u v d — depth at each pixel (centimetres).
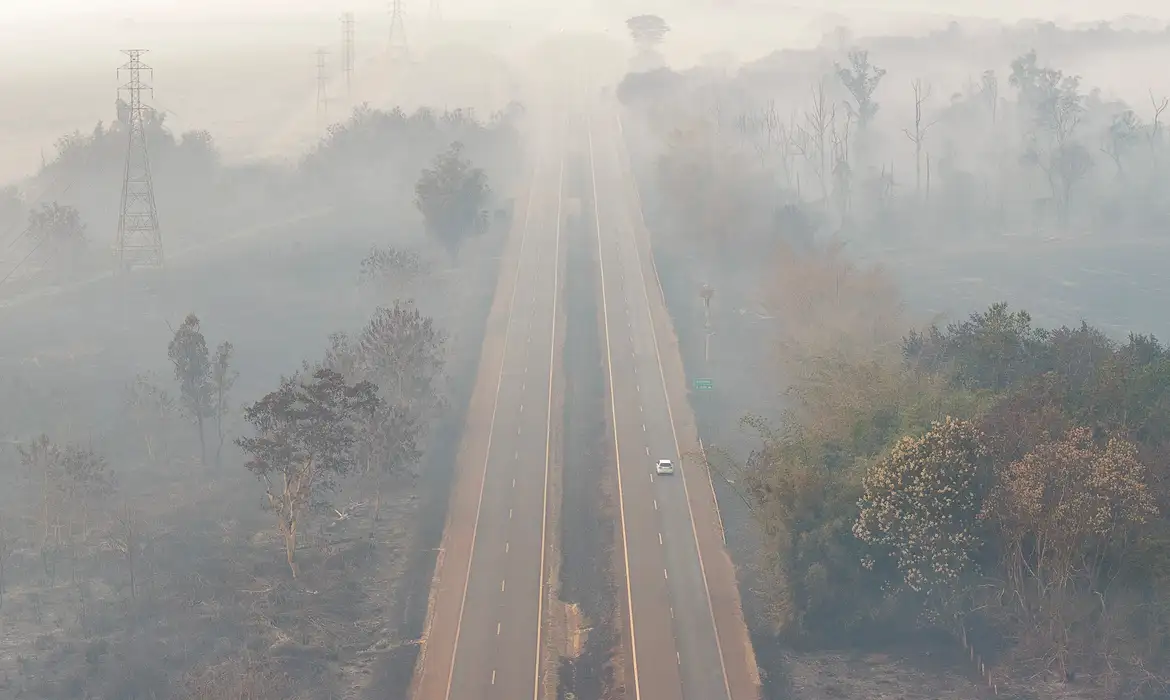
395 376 13838
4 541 11075
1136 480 9012
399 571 11375
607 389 15738
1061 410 10188
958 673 9394
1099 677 9044
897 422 10800
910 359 13000
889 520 9619
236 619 10262
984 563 9719
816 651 9906
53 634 9962
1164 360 11362
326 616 10444
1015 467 9344
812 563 9900
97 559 11275
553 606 10688
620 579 11075
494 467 13525
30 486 12406
